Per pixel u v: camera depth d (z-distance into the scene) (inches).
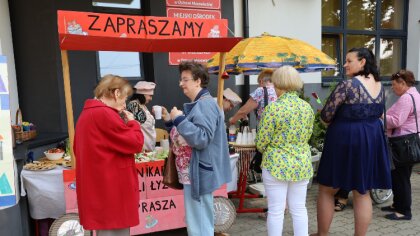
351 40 286.7
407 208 152.9
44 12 163.3
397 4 306.5
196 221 103.1
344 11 273.6
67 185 120.6
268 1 232.4
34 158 142.8
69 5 167.6
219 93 131.6
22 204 124.0
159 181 132.4
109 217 91.7
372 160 115.8
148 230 132.3
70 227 119.7
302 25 247.4
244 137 152.5
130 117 98.0
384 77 302.0
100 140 90.3
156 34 121.6
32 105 171.0
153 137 157.8
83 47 114.5
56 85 165.9
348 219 155.6
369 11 291.6
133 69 196.1
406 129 146.0
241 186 165.6
